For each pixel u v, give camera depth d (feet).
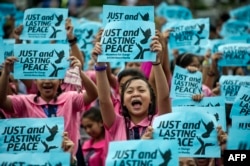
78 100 38.34
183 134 32.86
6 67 36.99
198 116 32.94
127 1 98.73
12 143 32.60
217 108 38.93
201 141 32.83
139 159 30.17
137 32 35.63
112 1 107.55
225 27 64.13
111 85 45.75
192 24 50.62
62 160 30.17
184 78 42.52
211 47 56.95
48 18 43.98
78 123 39.86
